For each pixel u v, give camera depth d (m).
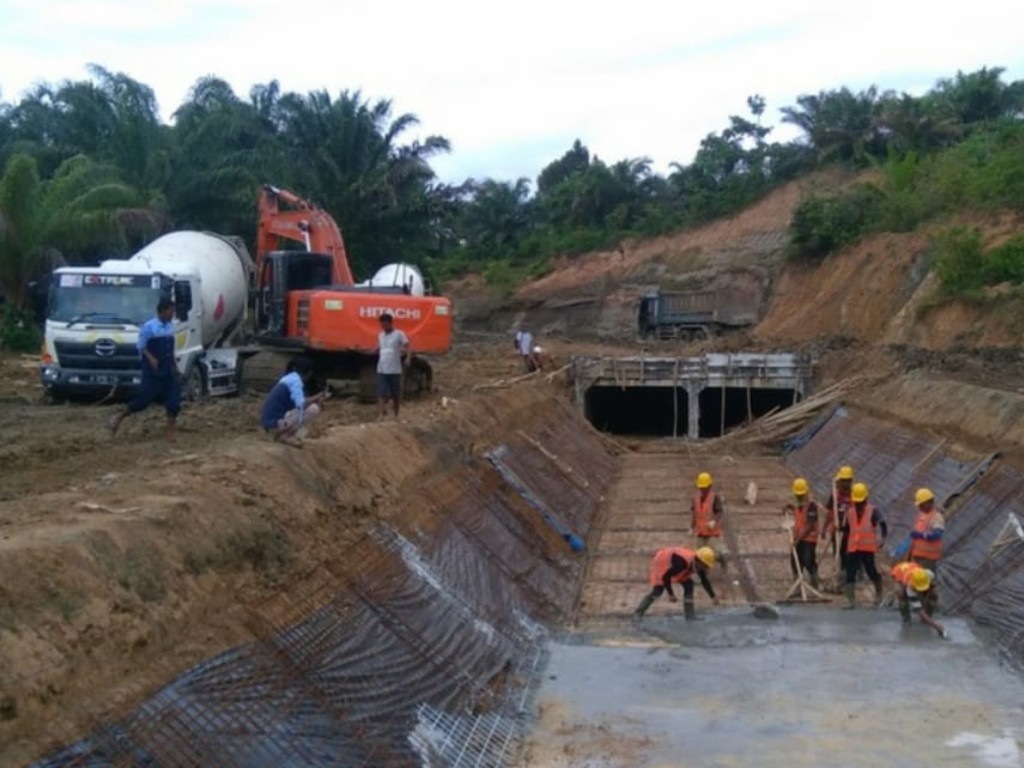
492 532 15.23
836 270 44.00
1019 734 9.72
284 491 10.66
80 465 12.30
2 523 7.97
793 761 9.20
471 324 63.47
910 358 29.08
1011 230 33.81
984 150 42.66
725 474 26.62
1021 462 15.79
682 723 10.12
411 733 8.57
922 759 9.20
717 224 61.00
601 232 68.06
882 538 14.33
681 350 41.38
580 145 93.19
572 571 16.28
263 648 8.11
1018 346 27.72
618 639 12.93
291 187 41.97
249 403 19.89
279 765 7.00
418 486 14.23
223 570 8.62
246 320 23.36
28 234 31.41
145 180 38.34
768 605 13.84
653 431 39.97
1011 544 13.90
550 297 61.75
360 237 47.38
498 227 76.94
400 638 10.01
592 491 22.88
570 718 10.30
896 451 21.67
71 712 6.18
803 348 36.38
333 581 9.93
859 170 57.38
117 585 7.31
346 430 14.48
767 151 64.69
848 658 11.97
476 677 10.48
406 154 48.72
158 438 14.73
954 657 11.95
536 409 27.05
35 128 40.56
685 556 13.68
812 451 27.75
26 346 30.17
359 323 21.66
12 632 6.22
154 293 19.38
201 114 41.78
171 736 6.54
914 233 38.91
